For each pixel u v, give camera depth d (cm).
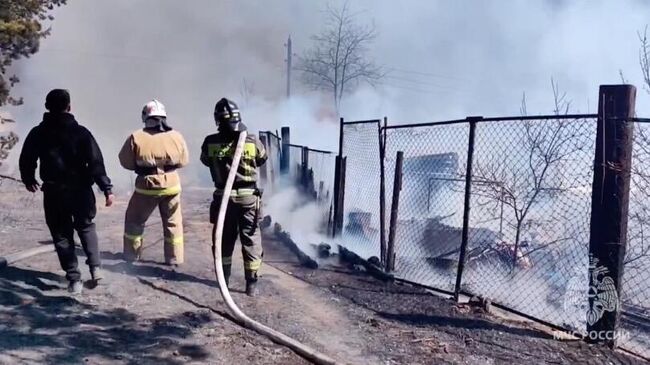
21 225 905
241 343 463
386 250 743
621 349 484
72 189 542
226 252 598
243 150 576
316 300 589
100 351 434
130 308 526
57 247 543
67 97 548
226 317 519
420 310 566
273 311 543
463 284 683
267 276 670
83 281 584
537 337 503
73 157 540
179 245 676
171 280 617
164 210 668
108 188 552
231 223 584
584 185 655
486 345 480
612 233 477
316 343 471
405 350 463
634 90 469
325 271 705
